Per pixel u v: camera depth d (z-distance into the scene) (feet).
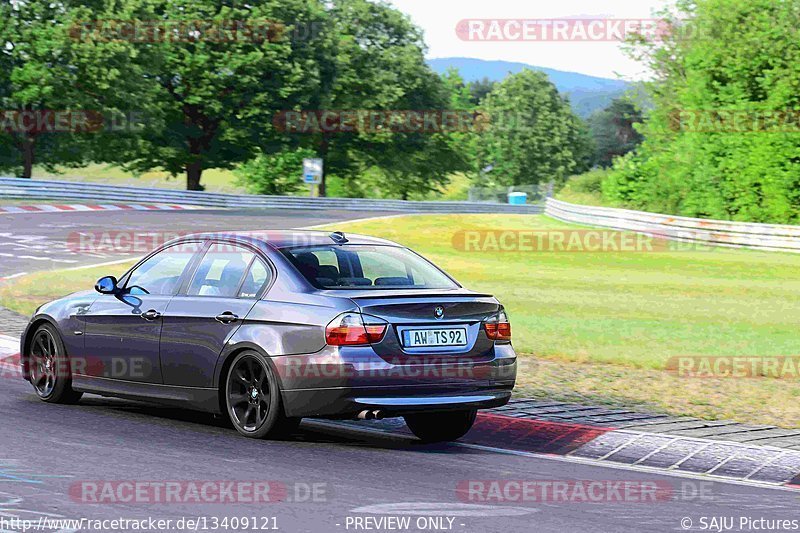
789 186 339.77
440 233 292.61
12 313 117.60
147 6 489.26
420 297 59.36
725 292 175.52
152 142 560.20
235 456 55.57
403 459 57.11
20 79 444.14
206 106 525.75
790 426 68.85
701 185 367.45
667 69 451.12
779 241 263.08
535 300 151.53
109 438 59.47
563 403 74.38
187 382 63.62
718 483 53.93
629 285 182.60
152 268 68.64
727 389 83.30
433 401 58.75
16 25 449.89
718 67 366.02
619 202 397.80
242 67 528.22
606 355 98.63
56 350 70.79
